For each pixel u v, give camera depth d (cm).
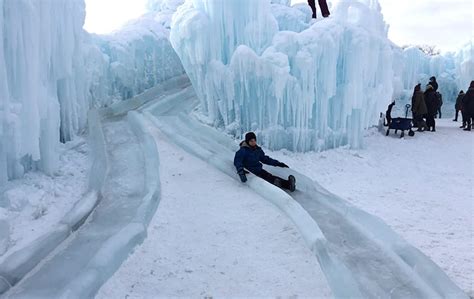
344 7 1070
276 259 434
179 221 529
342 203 615
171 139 944
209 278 394
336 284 372
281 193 591
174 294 364
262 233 498
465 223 560
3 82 489
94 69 1140
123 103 1271
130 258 421
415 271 407
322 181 768
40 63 607
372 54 981
